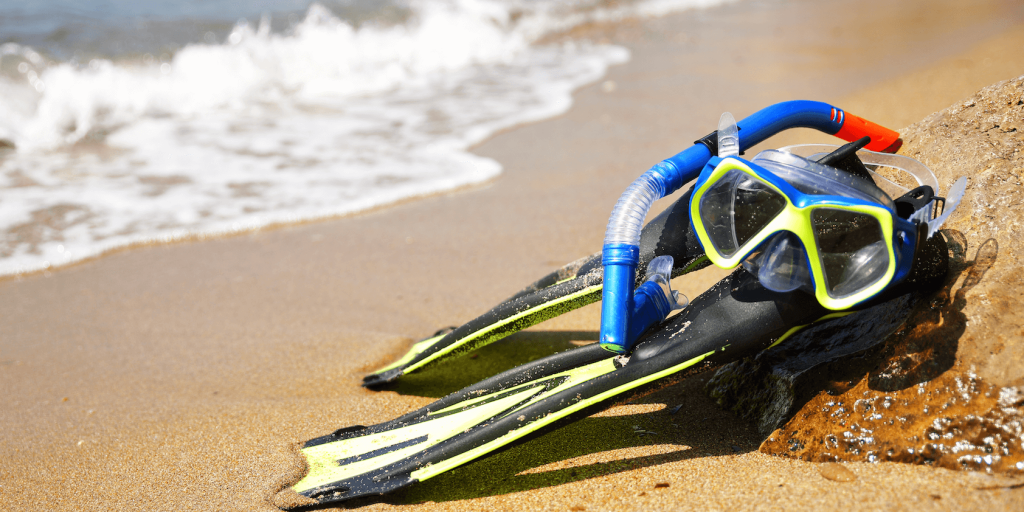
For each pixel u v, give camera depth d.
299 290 3.67
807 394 1.92
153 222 4.62
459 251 4.04
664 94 7.08
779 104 2.02
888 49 8.24
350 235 4.38
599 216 4.38
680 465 1.93
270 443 2.31
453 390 2.64
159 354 3.08
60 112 6.56
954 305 1.74
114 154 5.91
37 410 2.66
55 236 4.41
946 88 6.10
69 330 3.34
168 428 2.46
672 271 2.10
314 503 1.94
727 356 1.82
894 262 1.53
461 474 2.03
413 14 10.45
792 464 1.82
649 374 1.82
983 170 1.99
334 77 8.28
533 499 1.88
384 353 2.99
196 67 7.87
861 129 2.14
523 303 2.28
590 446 2.10
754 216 1.67
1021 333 1.64
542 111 6.78
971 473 1.58
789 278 1.68
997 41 7.80
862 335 1.94
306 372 2.85
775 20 11.02
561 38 10.46
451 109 7.04
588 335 3.01
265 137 6.35
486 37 10.03
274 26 9.41
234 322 3.36
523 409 1.89
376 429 2.21
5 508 2.07
